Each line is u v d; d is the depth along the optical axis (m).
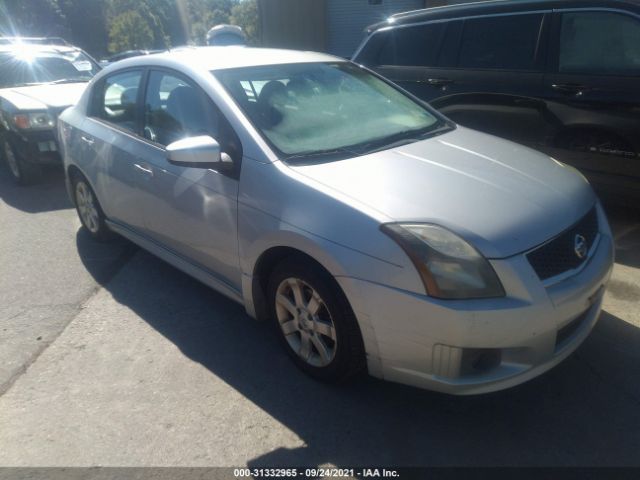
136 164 3.76
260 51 3.95
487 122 5.11
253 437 2.60
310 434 2.61
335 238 2.52
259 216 2.86
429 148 3.22
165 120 3.60
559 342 2.58
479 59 5.14
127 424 2.71
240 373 3.07
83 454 2.53
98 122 4.34
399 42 5.77
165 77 3.66
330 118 3.39
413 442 2.54
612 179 4.43
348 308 2.58
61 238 5.08
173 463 2.47
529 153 3.38
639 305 3.55
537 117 4.75
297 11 15.20
